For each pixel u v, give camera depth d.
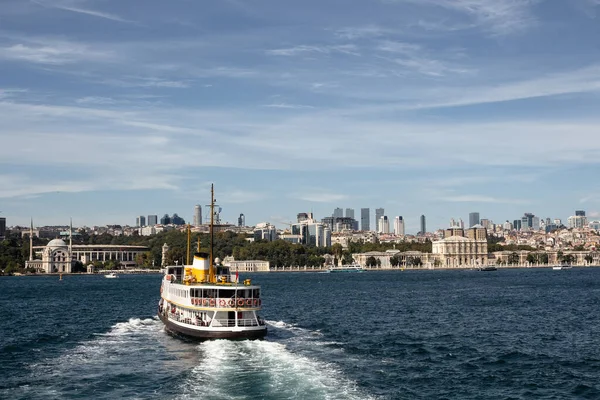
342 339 120.62
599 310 177.88
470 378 89.44
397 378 88.00
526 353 107.56
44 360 100.75
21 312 184.12
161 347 108.38
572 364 98.88
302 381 80.69
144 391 79.19
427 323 147.62
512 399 79.25
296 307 190.88
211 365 89.50
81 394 79.00
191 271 129.00
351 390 78.69
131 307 196.12
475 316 163.25
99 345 113.94
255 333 108.44
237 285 111.69
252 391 76.44
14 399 77.50
